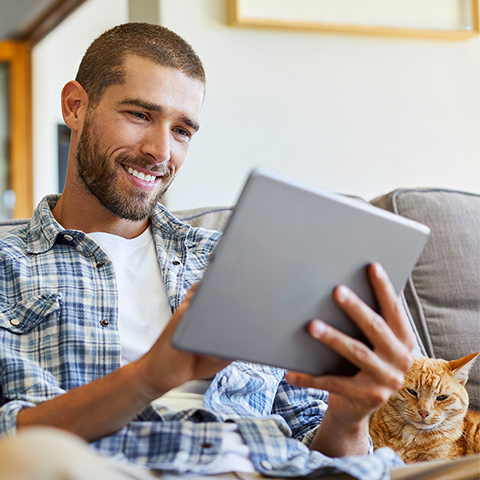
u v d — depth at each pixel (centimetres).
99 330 99
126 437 78
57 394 88
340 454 83
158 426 78
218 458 75
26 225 119
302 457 76
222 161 207
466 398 107
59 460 44
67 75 423
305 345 68
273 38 212
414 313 130
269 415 98
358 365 68
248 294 63
